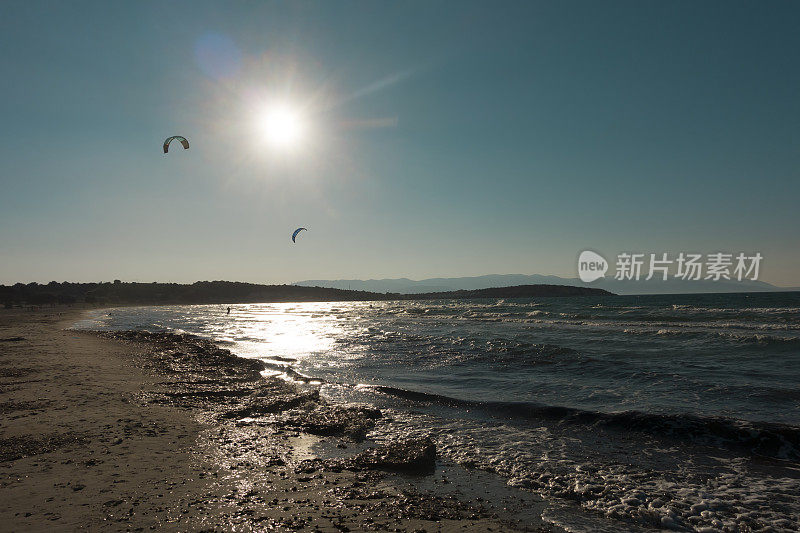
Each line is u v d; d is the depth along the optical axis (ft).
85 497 18.57
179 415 33.99
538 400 40.01
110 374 50.37
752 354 60.59
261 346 87.66
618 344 72.59
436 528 17.44
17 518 16.38
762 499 20.99
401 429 32.58
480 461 26.20
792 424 31.12
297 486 21.18
